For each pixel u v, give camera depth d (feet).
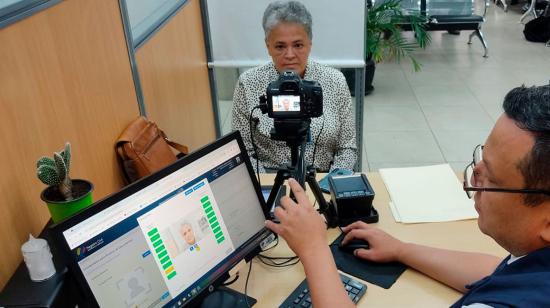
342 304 2.73
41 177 2.97
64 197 3.11
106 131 4.38
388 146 10.53
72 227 2.59
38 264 2.84
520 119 2.16
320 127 5.95
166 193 3.10
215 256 3.37
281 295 3.56
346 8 7.85
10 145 2.98
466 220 4.28
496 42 17.31
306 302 3.41
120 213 2.84
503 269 2.48
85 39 4.02
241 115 6.19
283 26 5.52
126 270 2.85
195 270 3.24
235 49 8.48
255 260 3.96
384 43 12.42
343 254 3.94
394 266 3.77
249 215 3.66
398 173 5.04
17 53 3.08
